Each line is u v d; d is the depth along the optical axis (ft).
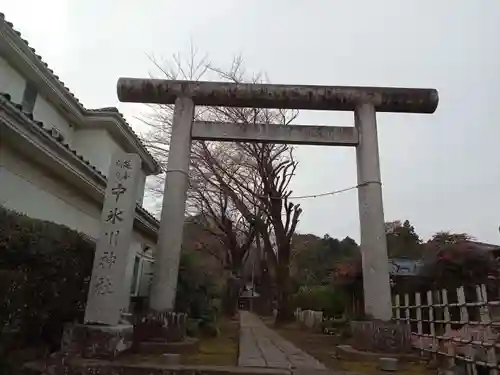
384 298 32.22
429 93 37.70
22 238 21.06
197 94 37.65
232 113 62.03
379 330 30.89
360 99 37.65
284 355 33.27
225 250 92.94
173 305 32.42
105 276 25.18
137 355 26.63
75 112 44.62
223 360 28.09
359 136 37.06
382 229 34.09
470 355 24.27
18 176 27.14
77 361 21.93
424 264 44.57
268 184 65.62
